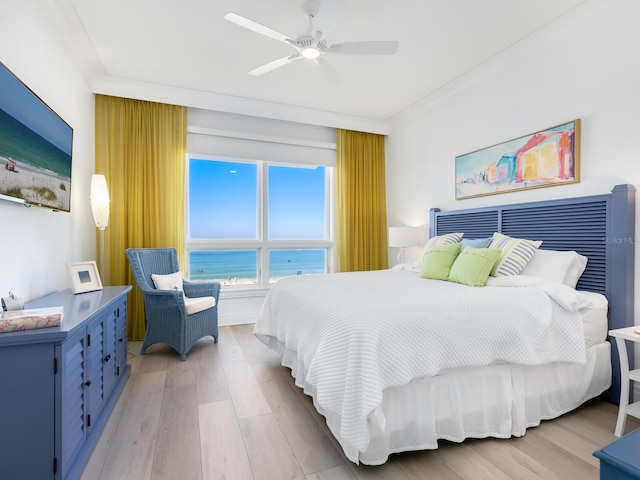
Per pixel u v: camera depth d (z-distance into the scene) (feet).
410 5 7.70
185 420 6.55
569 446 5.74
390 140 15.79
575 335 6.47
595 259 7.88
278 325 8.61
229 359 9.92
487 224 10.73
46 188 6.84
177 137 12.59
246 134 13.76
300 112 14.07
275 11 7.93
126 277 11.75
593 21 7.93
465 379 5.81
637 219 7.31
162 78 11.30
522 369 6.23
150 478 4.94
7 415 4.28
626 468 1.94
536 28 8.57
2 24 5.58
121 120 11.73
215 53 9.77
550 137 8.91
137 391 7.79
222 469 5.15
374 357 4.90
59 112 8.20
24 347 4.32
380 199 15.87
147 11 7.90
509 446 5.74
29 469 4.34
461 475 5.02
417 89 12.17
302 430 6.24
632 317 7.35
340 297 6.78
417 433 5.40
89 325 5.59
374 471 5.12
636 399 7.14
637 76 7.28
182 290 11.07
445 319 5.65
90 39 8.98
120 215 11.64
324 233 15.98
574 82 8.42
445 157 12.55
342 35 8.88
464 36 8.93
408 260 14.38
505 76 10.21
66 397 4.64
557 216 8.72
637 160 7.31
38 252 6.98
